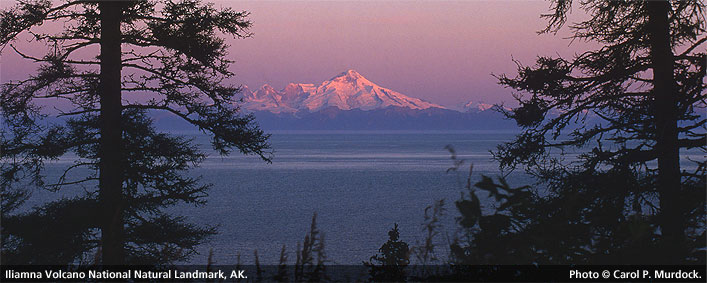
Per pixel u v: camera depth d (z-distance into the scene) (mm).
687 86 14367
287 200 128250
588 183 14641
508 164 17234
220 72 20875
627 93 16734
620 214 5184
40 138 20078
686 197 13383
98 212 19203
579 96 17031
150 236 20438
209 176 192625
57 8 19734
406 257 4715
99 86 19672
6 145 19781
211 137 21234
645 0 15820
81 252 18891
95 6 19984
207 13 20094
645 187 14664
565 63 17141
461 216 4238
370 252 66812
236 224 92875
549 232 4590
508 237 4477
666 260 5184
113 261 18172
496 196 4242
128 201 20188
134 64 20734
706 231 5477
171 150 21125
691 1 15109
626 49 16594
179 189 21578
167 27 20219
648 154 15336
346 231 84812
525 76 17312
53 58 19406
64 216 19000
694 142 14953
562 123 17281
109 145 20297
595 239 5094
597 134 16688
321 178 186000
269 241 76125
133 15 20188
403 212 107562
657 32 15953
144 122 21312
